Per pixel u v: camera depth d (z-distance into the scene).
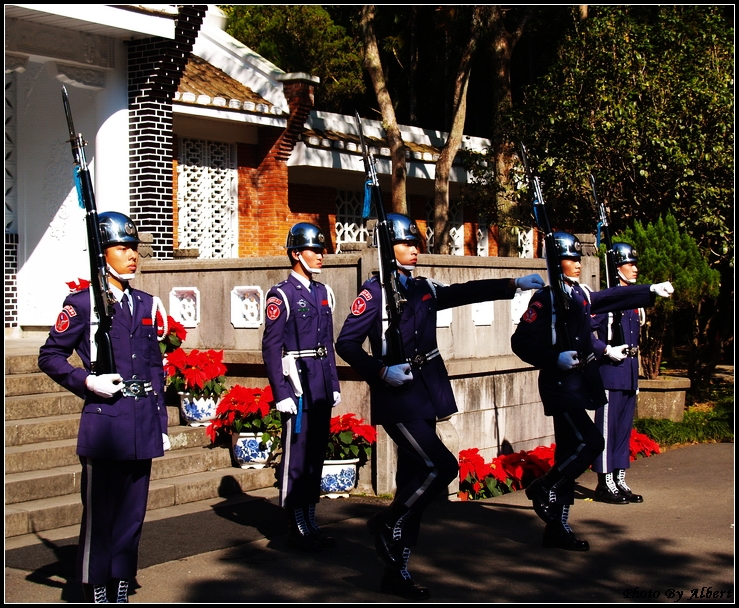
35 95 12.06
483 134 23.41
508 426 9.87
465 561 6.41
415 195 19.16
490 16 16.69
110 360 5.36
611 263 8.70
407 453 5.82
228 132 14.31
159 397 5.63
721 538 7.00
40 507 6.99
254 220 14.80
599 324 8.23
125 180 11.40
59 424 8.16
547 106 14.16
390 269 5.93
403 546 5.71
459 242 20.12
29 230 12.15
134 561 5.48
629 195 14.03
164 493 7.73
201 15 11.48
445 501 8.31
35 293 12.05
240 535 6.97
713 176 13.55
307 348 6.90
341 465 8.33
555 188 14.09
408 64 23.84
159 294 9.86
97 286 5.39
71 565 6.16
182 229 13.72
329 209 17.05
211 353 8.98
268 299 6.89
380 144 17.09
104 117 11.27
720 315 15.40
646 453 10.58
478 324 9.54
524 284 5.84
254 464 8.55
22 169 12.20
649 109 13.48
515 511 7.90
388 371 5.78
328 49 20.41
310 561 6.38
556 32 19.06
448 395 5.99
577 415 6.77
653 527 7.35
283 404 6.67
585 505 8.20
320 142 15.40
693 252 12.22
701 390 14.23
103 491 5.41
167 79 11.29
